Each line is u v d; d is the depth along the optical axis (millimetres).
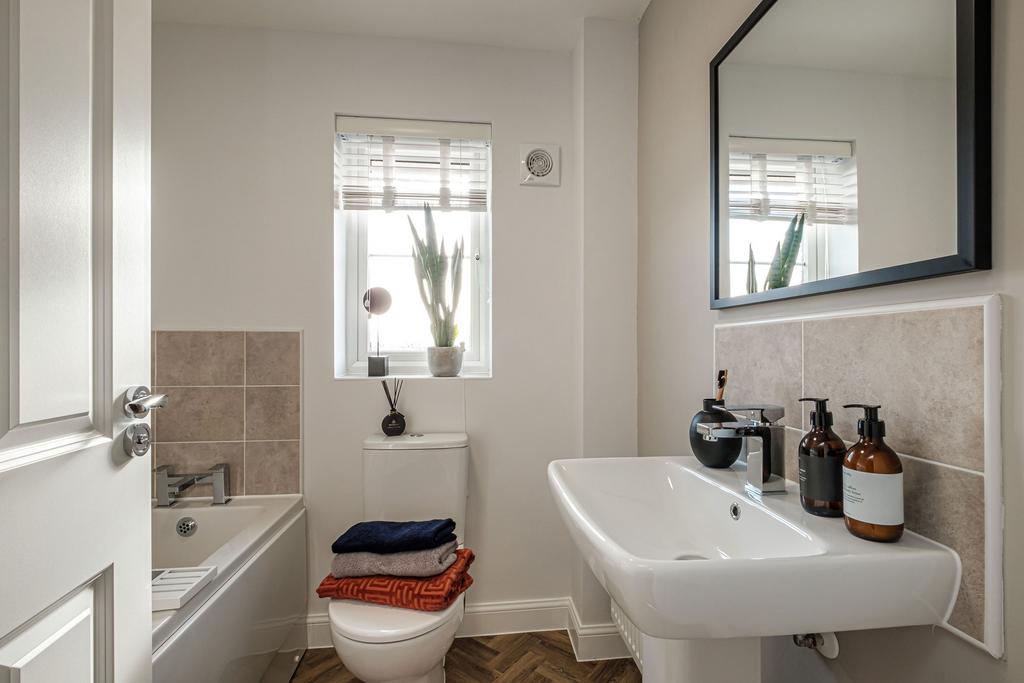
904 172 720
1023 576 577
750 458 917
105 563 729
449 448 1812
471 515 1972
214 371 1864
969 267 617
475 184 2098
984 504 610
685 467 1106
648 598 583
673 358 1562
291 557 1711
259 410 1878
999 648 594
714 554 942
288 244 1902
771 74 1045
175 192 1855
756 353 1125
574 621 1880
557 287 2025
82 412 700
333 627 1313
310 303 1910
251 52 1897
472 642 1902
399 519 1774
